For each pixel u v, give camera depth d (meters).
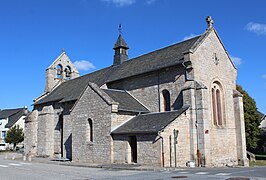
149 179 13.89
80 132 26.92
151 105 26.58
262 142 52.53
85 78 38.03
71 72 44.81
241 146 26.33
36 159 32.16
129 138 22.86
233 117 27.08
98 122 25.11
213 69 25.67
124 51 35.09
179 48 27.11
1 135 76.62
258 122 41.62
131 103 26.53
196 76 23.72
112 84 31.34
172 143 21.19
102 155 24.36
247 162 26.25
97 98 25.47
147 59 29.95
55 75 43.69
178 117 21.91
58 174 17.47
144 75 27.69
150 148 21.03
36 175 17.36
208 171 17.38
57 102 36.16
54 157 34.34
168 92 25.52
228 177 14.05
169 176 14.90
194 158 22.16
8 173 19.02
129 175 15.98
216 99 26.05
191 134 22.48
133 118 25.11
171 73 25.20
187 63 23.61
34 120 40.03
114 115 24.09
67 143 31.50
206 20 26.72
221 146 25.08
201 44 24.80
